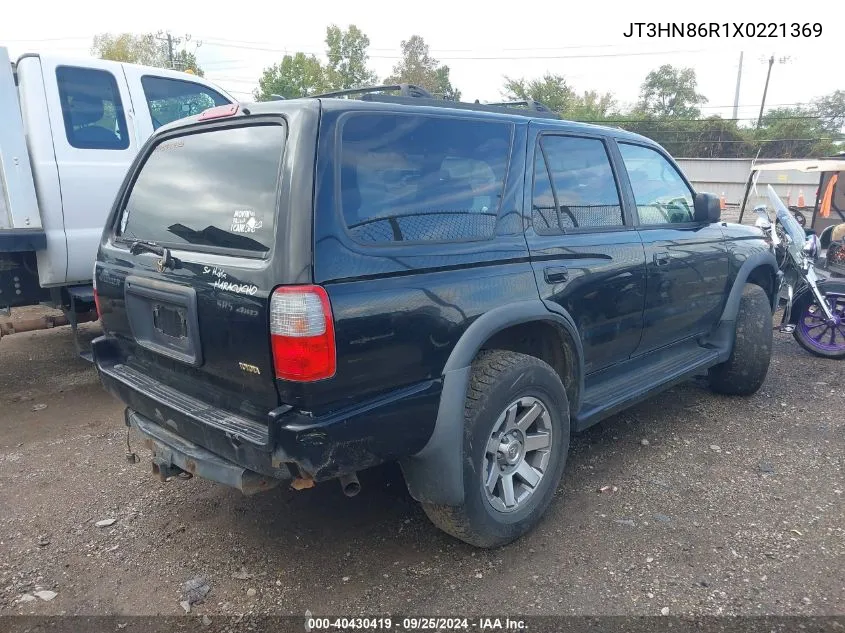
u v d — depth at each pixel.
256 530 3.21
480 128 2.99
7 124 4.60
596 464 3.87
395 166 2.61
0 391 5.28
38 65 5.01
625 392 3.75
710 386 5.07
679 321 4.14
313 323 2.21
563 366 3.33
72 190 5.00
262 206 2.44
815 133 51.41
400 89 3.14
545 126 3.32
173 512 3.39
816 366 5.91
